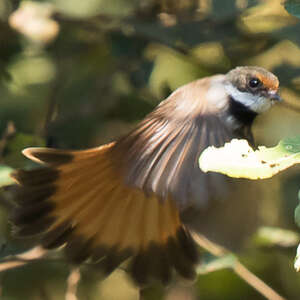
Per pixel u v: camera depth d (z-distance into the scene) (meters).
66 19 11.66
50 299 11.74
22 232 8.23
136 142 7.71
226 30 11.08
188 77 12.52
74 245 8.52
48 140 10.99
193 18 11.40
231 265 9.91
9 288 11.67
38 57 12.19
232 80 8.31
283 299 10.48
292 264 11.85
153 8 11.52
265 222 11.24
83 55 12.24
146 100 11.63
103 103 11.67
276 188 11.50
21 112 12.05
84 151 7.81
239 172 6.43
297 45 10.44
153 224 8.62
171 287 11.20
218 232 8.30
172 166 7.41
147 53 12.38
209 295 11.53
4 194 9.49
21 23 11.70
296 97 11.84
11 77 11.78
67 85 12.08
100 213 8.40
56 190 8.16
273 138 12.33
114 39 11.17
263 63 12.61
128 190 8.20
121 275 12.22
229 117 8.08
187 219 8.30
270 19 11.51
